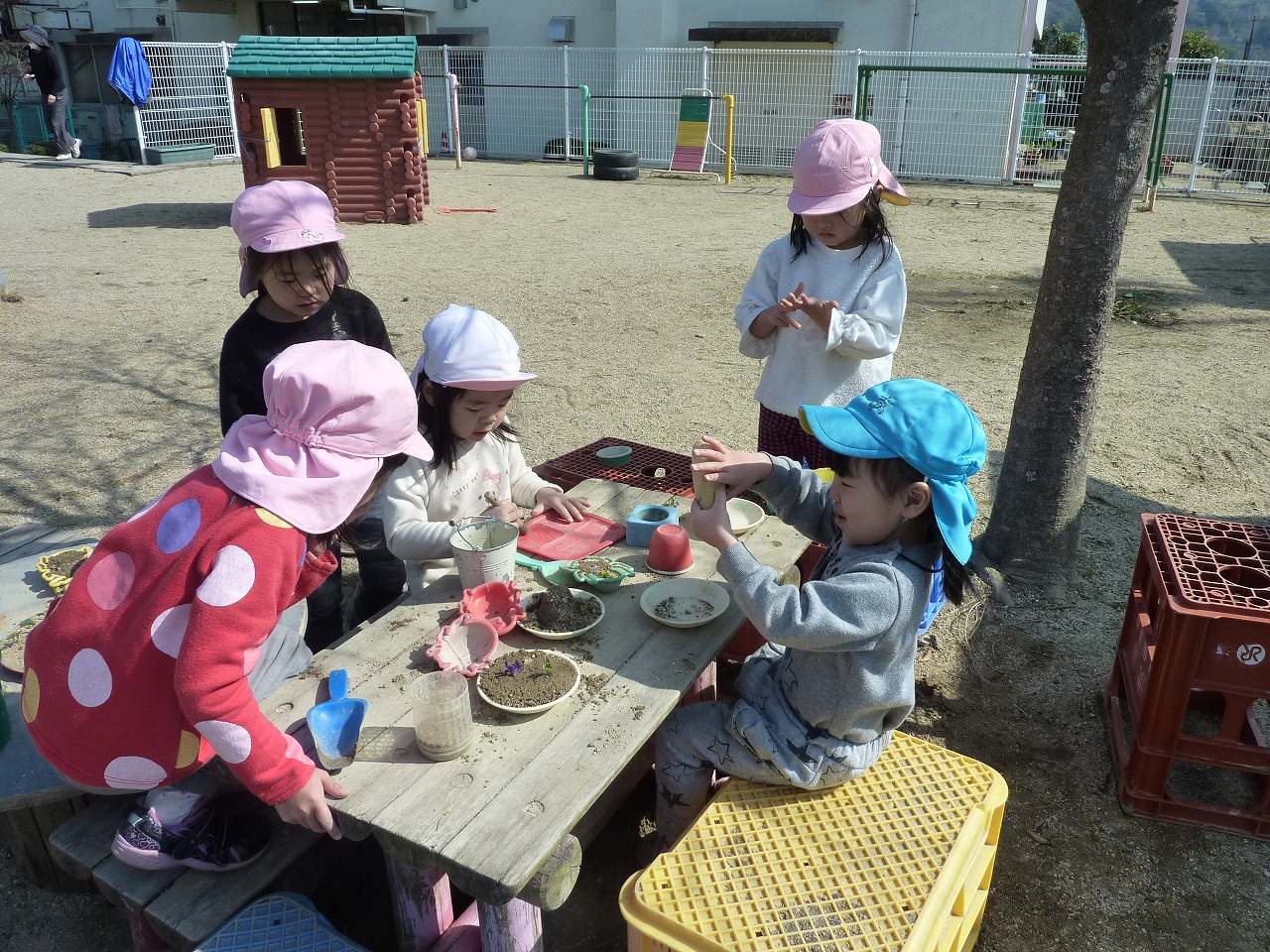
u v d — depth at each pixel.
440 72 18.69
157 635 1.65
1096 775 2.82
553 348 6.77
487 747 1.82
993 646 3.40
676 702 1.99
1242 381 6.12
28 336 6.70
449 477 2.59
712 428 5.31
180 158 15.55
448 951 2.01
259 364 2.75
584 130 16.19
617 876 2.49
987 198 13.92
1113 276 3.43
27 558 3.04
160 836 1.89
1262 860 2.52
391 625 2.23
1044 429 3.62
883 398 1.92
